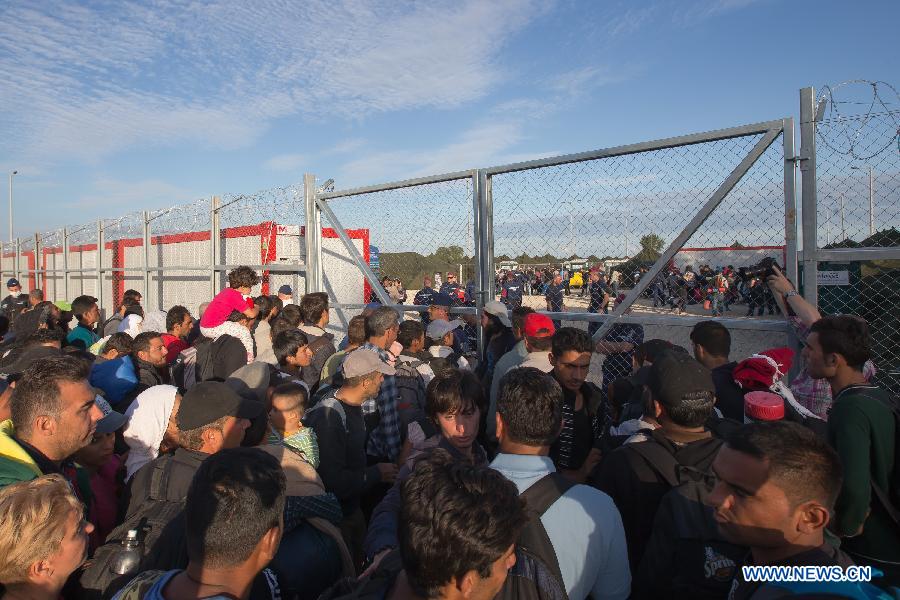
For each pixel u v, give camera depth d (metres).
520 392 2.09
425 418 3.42
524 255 4.51
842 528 2.22
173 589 1.49
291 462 2.49
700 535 1.85
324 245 7.91
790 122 3.28
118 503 3.07
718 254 3.62
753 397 2.46
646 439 2.28
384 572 1.57
